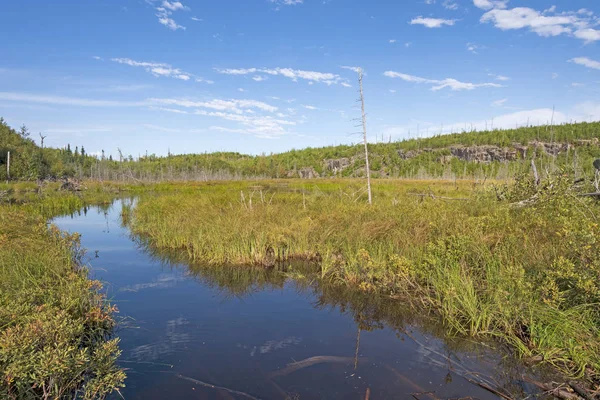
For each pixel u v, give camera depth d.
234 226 9.55
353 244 8.21
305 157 105.62
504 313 4.77
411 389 3.68
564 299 4.51
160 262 8.80
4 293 4.90
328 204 12.99
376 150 96.25
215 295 6.54
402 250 7.42
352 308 5.89
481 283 5.74
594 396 3.43
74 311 4.92
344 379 3.85
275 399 3.51
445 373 3.98
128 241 11.42
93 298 5.43
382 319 5.45
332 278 7.38
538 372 3.96
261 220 9.98
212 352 4.45
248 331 5.05
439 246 6.60
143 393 3.59
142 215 14.38
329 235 9.03
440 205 9.70
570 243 5.07
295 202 14.77
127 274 7.81
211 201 15.95
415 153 96.31
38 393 3.40
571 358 4.05
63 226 14.37
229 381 3.81
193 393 3.60
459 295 5.38
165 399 3.50
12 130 56.78
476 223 7.36
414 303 5.92
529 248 6.07
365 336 4.89
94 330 4.77
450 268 6.19
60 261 7.07
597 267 4.43
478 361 4.23
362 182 33.81
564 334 4.21
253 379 3.85
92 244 10.94
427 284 6.07
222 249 8.77
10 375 2.98
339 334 4.96
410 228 8.40
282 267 8.21
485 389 3.68
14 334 3.20
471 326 4.88
